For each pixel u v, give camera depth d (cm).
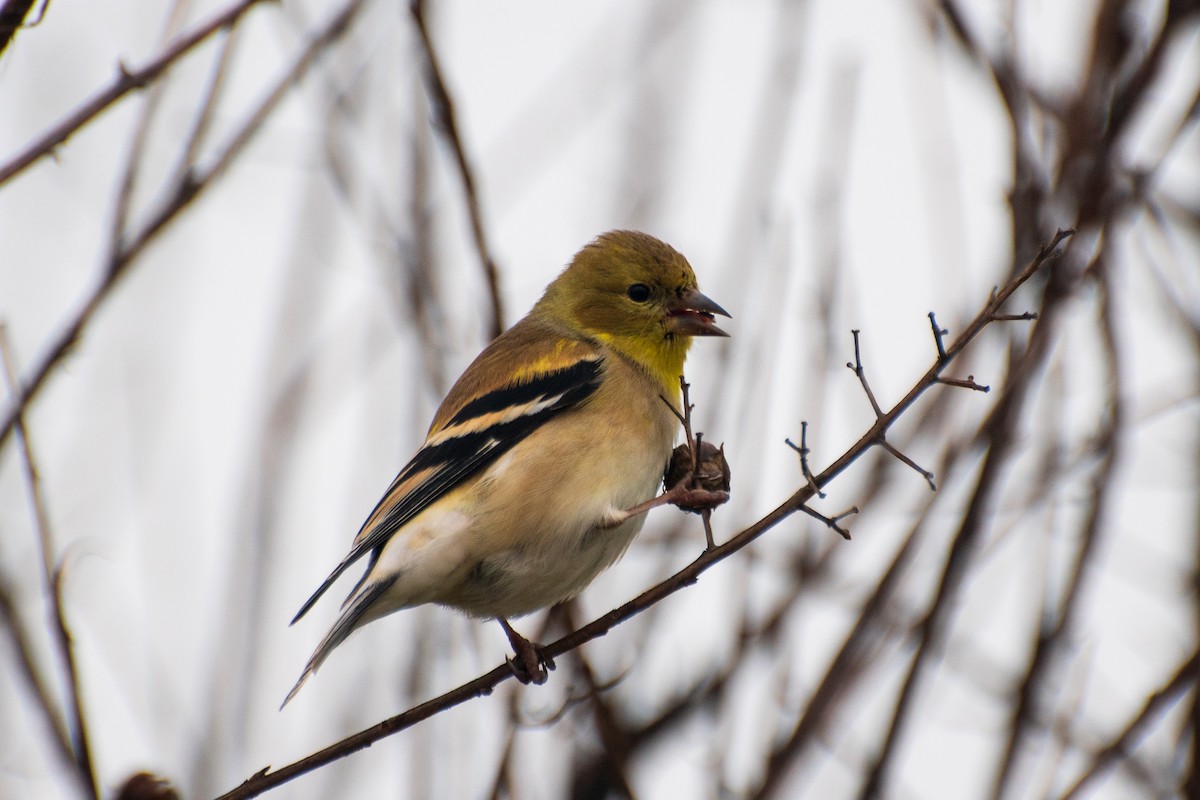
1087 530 880
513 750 885
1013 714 855
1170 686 825
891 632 920
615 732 916
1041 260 740
